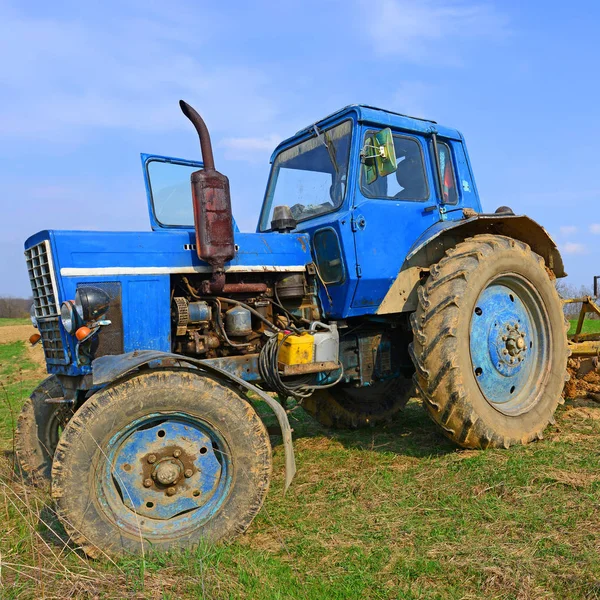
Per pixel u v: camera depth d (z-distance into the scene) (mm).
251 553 2449
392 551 2424
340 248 3721
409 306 4090
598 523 2520
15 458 3643
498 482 3051
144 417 2584
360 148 3877
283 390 3521
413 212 4125
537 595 2020
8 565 2217
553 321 4344
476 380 3766
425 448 3998
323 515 2896
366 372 4191
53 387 3674
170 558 2396
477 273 3795
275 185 4691
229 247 3268
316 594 2096
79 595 2082
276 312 3926
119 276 3090
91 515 2457
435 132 4379
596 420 4375
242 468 2664
